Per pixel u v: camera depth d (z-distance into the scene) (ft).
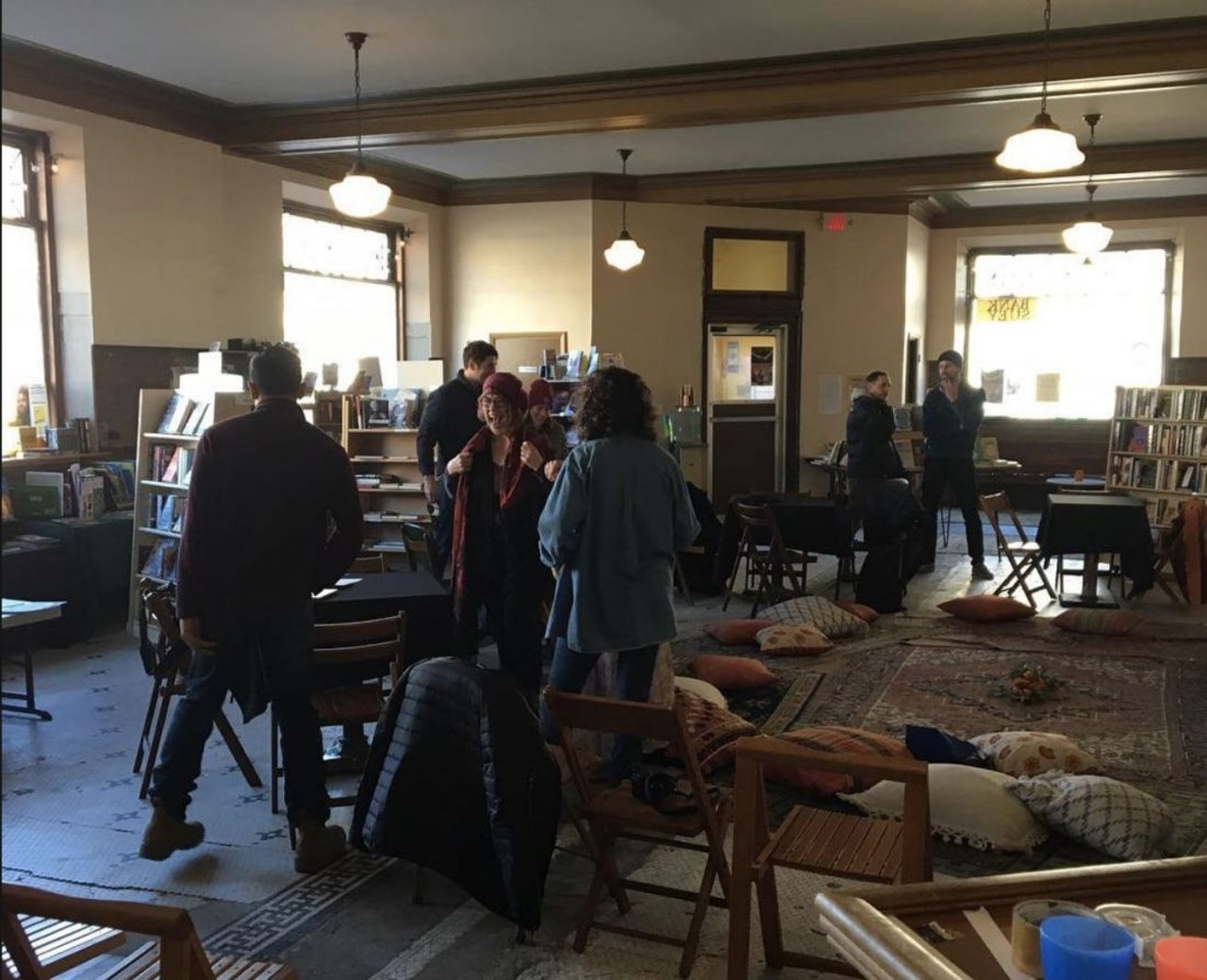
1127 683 17.25
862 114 24.84
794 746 8.11
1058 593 24.89
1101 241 28.07
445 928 9.56
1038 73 19.98
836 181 32.04
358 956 9.08
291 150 25.88
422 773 9.47
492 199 34.76
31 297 22.35
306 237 30.83
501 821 8.82
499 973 8.82
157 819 10.71
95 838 11.51
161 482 20.20
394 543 23.43
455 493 14.32
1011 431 41.93
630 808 9.11
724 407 36.68
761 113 22.38
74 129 22.11
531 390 19.16
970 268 42.70
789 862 8.15
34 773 13.43
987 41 20.01
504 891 8.98
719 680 16.61
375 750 9.92
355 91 23.68
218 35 19.90
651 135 27.94
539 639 14.20
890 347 37.91
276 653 10.52
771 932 8.84
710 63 21.63
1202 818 11.96
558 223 34.19
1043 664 18.43
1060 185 30.73
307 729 10.82
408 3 18.21
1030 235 41.06
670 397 35.60
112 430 23.12
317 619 12.57
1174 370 38.83
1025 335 42.32
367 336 33.63
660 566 11.18
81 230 22.35
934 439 27.07
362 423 23.75
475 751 9.14
